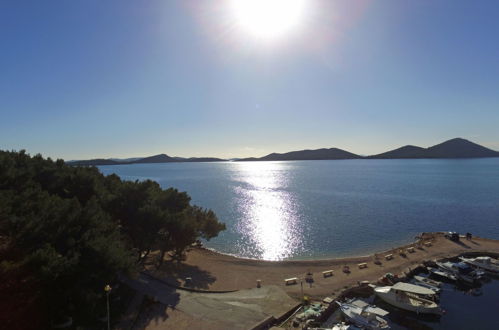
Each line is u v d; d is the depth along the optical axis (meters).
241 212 86.75
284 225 71.81
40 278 18.89
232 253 54.62
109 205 37.31
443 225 68.50
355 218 76.94
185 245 38.81
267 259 51.41
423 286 35.31
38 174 40.09
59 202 27.69
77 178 40.72
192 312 27.77
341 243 58.62
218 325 25.50
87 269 22.11
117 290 31.09
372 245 57.16
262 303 30.39
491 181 145.88
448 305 32.81
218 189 143.50
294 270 42.75
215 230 46.22
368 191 124.06
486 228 65.00
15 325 19.14
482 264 41.56
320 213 83.44
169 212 38.88
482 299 34.09
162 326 25.25
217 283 36.50
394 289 32.22
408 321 29.56
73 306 21.30
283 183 167.50
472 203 91.38
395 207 89.19
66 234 23.67
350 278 38.84
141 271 37.78
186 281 35.53
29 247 20.98
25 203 25.77
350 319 27.91
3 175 32.69
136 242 37.38
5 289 18.75
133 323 25.45
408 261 44.91
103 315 25.45
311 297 33.09
